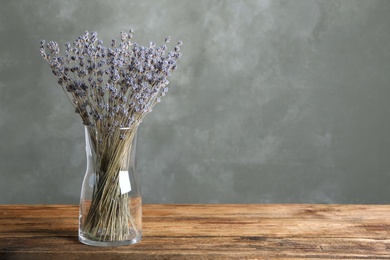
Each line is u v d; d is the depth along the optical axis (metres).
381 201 3.69
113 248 1.47
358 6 3.58
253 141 3.65
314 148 3.66
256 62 3.59
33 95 3.59
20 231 1.60
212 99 3.61
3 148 3.62
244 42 3.58
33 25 3.54
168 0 3.54
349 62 3.61
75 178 3.66
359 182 3.68
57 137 3.63
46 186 3.66
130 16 3.54
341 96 3.63
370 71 3.61
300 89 3.62
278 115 3.63
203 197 3.68
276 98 3.62
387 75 3.62
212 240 1.53
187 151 3.64
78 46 1.48
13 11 3.54
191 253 1.43
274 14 3.57
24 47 3.56
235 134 3.64
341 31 3.59
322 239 1.55
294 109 3.63
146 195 3.67
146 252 1.44
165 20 3.55
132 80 1.40
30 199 3.66
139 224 1.52
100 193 1.48
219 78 3.60
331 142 3.66
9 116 3.61
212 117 3.63
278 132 3.64
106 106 1.45
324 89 3.62
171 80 3.59
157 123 3.62
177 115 3.62
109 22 3.54
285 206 1.91
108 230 1.48
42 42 1.50
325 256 1.42
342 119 3.64
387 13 3.59
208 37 3.57
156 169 3.65
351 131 3.65
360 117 3.64
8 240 1.52
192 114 3.62
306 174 3.68
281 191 3.68
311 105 3.63
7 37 3.55
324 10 3.57
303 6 3.57
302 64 3.60
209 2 3.55
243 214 1.80
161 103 3.61
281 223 1.70
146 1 3.54
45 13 3.54
